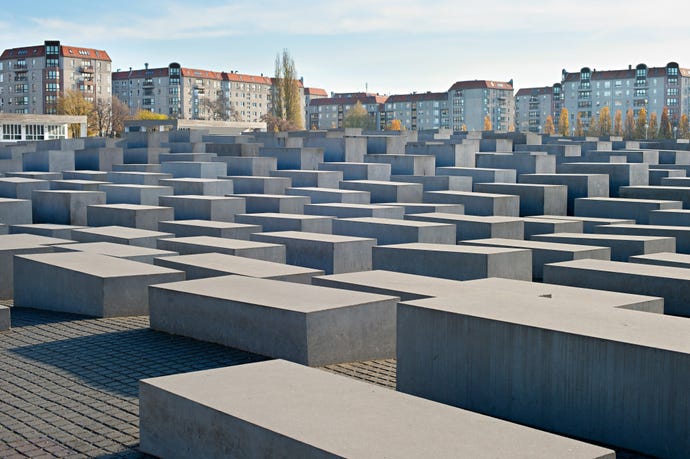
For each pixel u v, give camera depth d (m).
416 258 16.05
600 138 66.19
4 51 146.50
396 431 5.70
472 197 25.33
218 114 156.12
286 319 10.07
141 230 19.78
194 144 42.72
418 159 34.16
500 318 8.18
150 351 10.67
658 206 23.53
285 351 10.13
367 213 22.83
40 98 141.62
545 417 7.81
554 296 10.99
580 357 7.56
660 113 174.25
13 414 8.18
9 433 7.61
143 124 79.19
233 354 10.48
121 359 10.28
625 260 18.19
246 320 10.56
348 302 10.52
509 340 8.01
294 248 18.16
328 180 31.45
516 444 5.45
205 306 11.11
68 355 10.54
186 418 6.52
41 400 8.64
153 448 6.95
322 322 10.02
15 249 15.71
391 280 12.39
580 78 184.12
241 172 34.56
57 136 80.50
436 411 6.15
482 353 8.23
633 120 147.88
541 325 7.90
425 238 19.33
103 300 12.79
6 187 28.59
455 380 8.45
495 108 189.50
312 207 24.16
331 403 6.34
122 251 15.82
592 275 14.23
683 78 174.00
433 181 30.09
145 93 168.25
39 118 78.12
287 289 11.51
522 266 15.70
